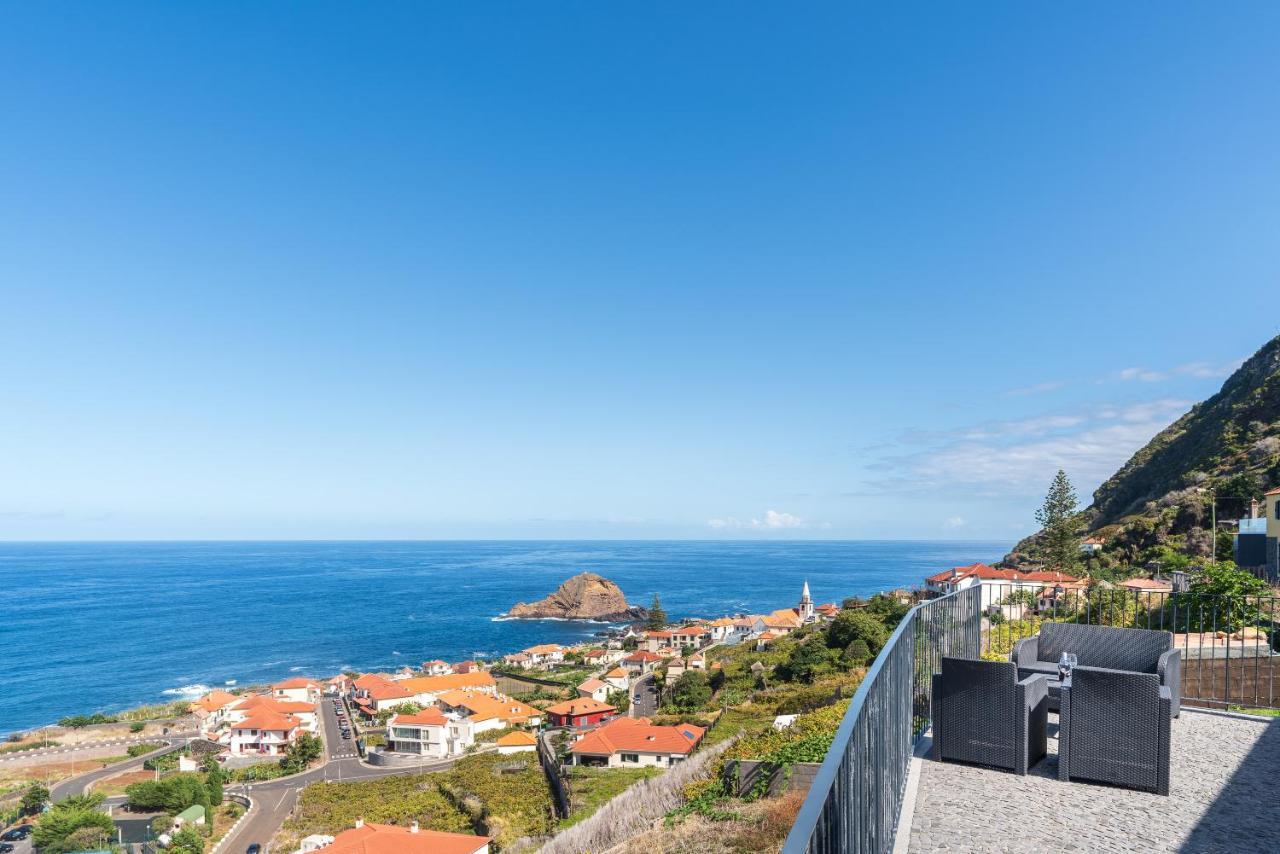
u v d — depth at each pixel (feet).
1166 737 20.10
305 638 475.31
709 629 408.46
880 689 15.56
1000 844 17.11
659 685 284.20
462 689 291.17
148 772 215.72
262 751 241.35
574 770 134.31
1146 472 279.90
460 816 137.69
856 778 11.95
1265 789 20.59
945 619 28.94
